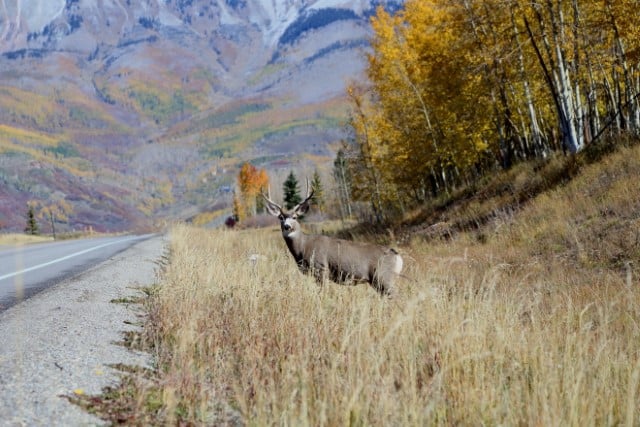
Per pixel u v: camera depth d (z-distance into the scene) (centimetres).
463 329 566
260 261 1014
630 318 696
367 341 540
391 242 2112
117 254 1578
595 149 1802
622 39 1909
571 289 945
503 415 438
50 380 418
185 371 459
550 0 1866
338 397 427
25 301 731
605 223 1324
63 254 1652
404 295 791
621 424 441
